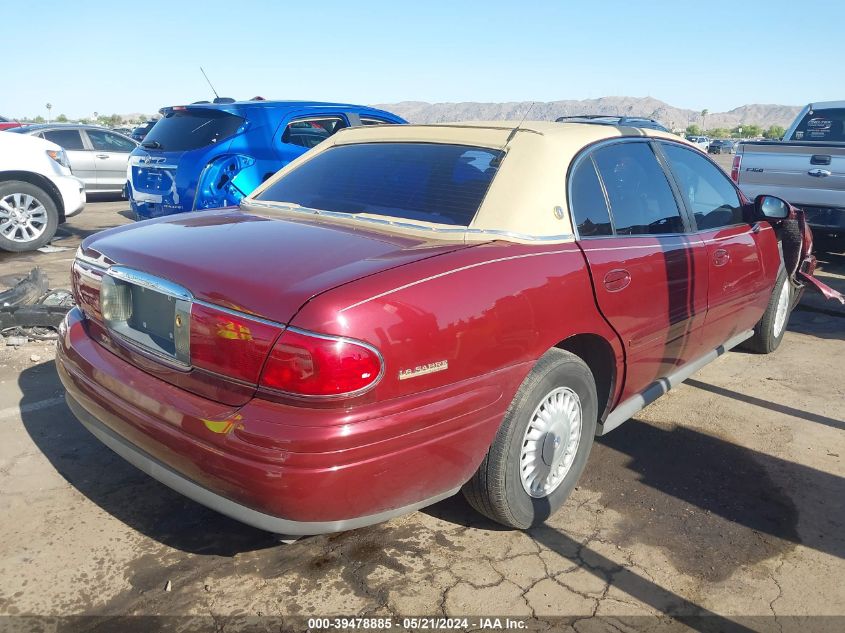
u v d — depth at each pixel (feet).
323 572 8.66
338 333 6.72
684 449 12.30
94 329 9.37
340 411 6.82
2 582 8.24
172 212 21.66
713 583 8.68
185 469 7.37
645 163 11.50
